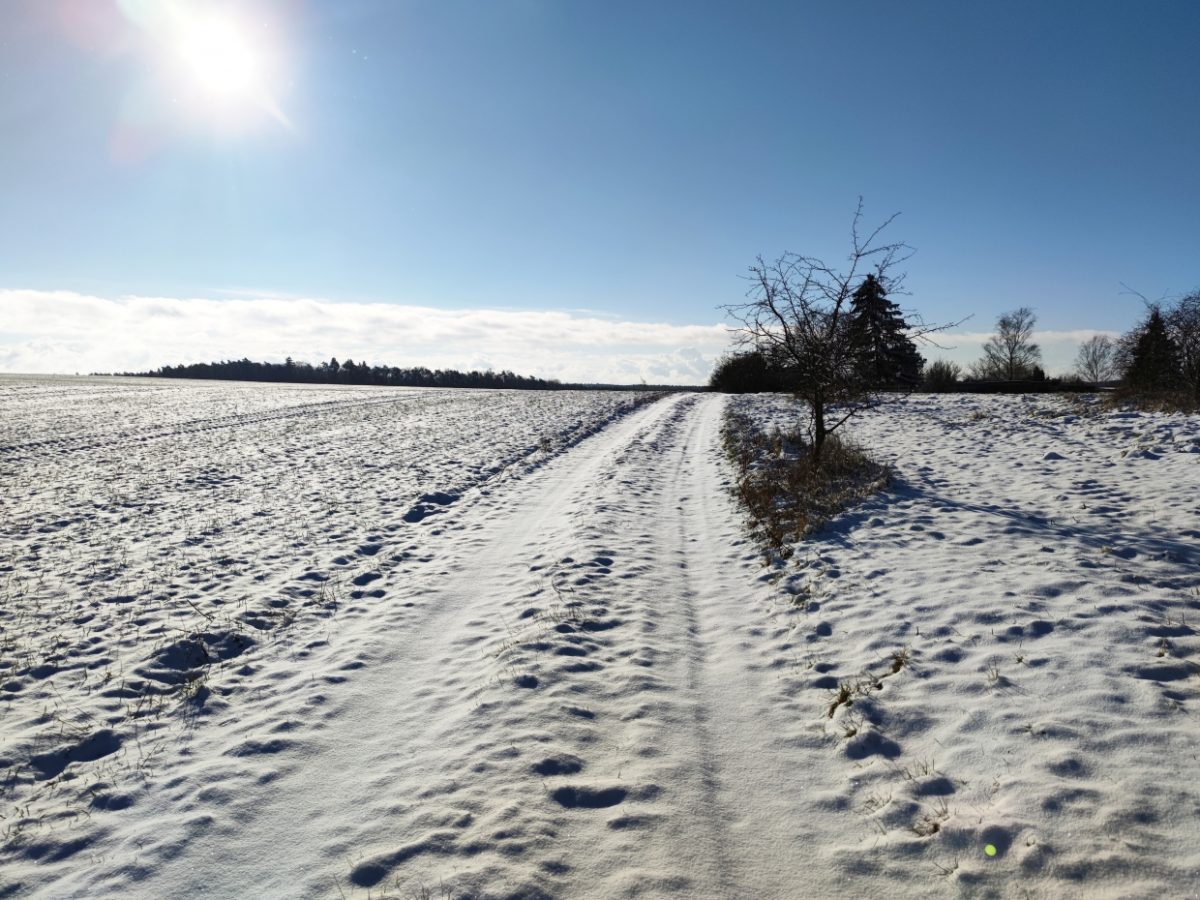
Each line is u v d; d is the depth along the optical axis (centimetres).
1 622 786
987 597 674
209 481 1625
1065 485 1138
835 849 377
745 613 750
